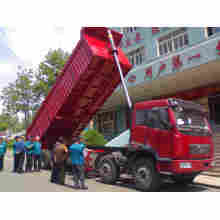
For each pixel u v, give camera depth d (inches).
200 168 243.0
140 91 492.1
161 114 247.9
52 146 429.7
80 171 277.9
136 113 278.2
